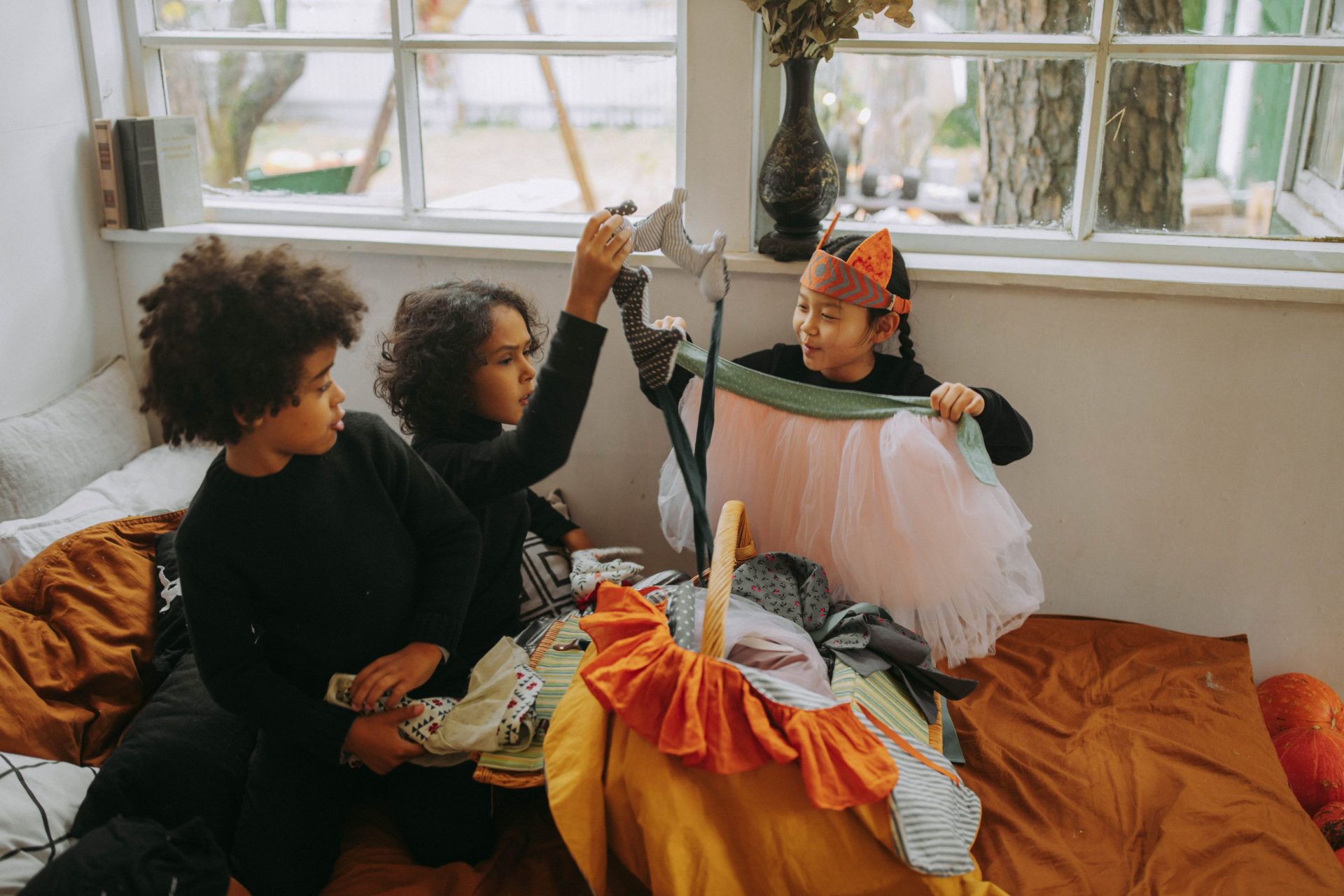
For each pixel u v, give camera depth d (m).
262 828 1.27
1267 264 1.68
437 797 1.34
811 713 1.11
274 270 1.07
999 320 1.68
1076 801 1.41
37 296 1.80
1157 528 1.74
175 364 1.04
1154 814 1.39
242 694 1.19
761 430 1.59
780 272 1.70
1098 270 1.66
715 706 1.10
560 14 1.80
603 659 1.17
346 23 1.88
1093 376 1.68
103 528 1.63
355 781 1.41
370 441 1.25
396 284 1.88
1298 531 1.69
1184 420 1.67
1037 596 1.58
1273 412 1.64
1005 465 1.65
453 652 1.33
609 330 1.83
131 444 1.93
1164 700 1.60
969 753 1.49
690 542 1.70
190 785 1.29
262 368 1.04
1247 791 1.41
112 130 1.84
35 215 1.78
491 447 1.36
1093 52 1.66
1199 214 1.74
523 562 1.70
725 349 1.80
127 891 1.06
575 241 1.85
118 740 1.46
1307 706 1.66
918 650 1.36
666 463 1.71
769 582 1.45
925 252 1.80
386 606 1.26
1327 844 1.34
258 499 1.15
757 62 1.71
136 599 1.56
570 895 1.30
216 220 2.01
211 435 1.08
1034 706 1.59
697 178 1.75
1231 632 1.77
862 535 1.51
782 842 1.08
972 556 1.49
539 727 1.30
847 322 1.51
